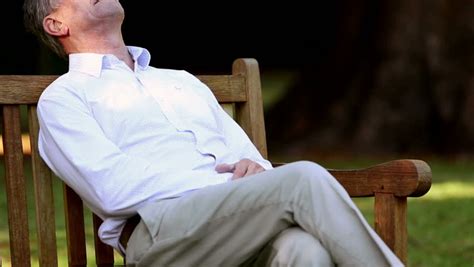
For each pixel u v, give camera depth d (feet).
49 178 22.04
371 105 75.51
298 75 82.23
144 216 20.56
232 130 24.16
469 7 74.33
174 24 129.39
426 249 38.22
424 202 50.31
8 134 21.68
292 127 79.46
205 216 19.81
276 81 159.53
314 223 18.86
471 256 36.60
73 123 21.66
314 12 127.95
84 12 23.24
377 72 75.66
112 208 20.97
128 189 20.98
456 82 74.38
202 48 133.49
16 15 110.63
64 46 23.70
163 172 21.33
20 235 21.34
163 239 20.20
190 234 19.81
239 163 22.30
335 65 78.43
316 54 81.10
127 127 22.33
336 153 75.25
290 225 19.56
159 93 23.13
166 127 22.70
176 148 22.59
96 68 22.79
